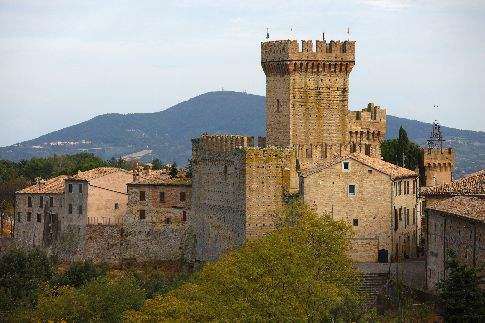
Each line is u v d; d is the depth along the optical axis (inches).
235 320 6023.6
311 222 7293.3
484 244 6742.1
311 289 6343.5
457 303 6215.6
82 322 7470.5
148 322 6284.5
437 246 7554.1
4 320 7859.3
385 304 7386.8
